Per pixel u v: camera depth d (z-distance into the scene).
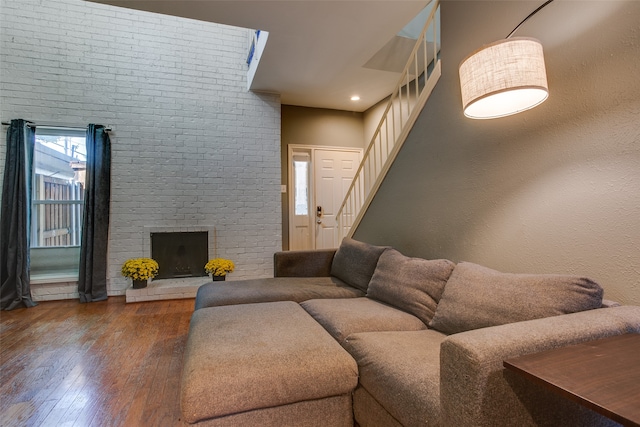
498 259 1.90
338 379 1.34
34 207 3.81
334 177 5.27
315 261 3.10
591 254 1.43
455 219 2.22
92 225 3.84
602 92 1.39
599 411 0.63
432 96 2.42
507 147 1.83
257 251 4.48
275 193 4.55
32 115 3.72
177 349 2.47
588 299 1.22
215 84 4.33
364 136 5.39
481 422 0.86
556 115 1.57
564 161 1.54
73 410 1.71
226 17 2.64
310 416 1.32
